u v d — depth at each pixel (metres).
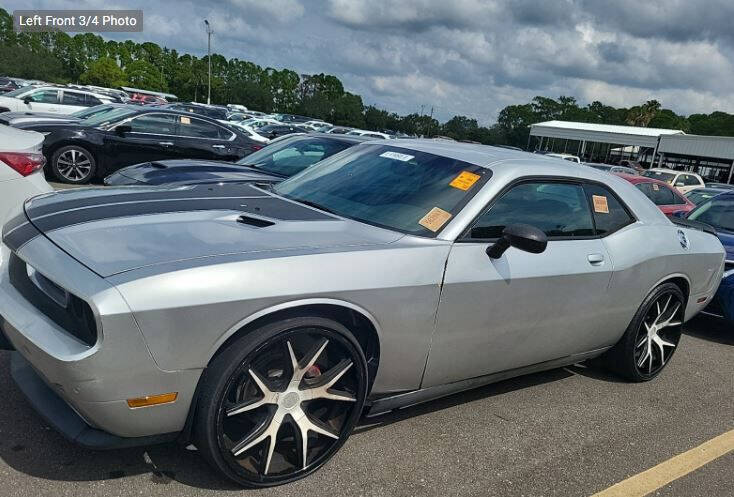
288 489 2.61
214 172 6.33
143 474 2.57
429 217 3.09
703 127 110.06
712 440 3.63
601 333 3.93
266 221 2.88
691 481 3.13
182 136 10.88
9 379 3.21
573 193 3.70
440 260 2.91
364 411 3.02
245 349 2.37
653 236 4.11
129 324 2.13
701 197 13.05
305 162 6.96
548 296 3.37
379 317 2.73
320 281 2.52
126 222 2.66
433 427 3.34
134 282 2.16
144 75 100.81
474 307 3.05
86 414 2.23
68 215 2.73
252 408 2.48
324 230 2.91
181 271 2.25
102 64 93.94
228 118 35.22
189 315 2.22
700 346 5.56
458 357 3.14
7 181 4.25
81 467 2.56
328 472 2.77
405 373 2.98
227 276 2.32
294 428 2.61
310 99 100.75
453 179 3.32
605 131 54.59
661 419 3.85
